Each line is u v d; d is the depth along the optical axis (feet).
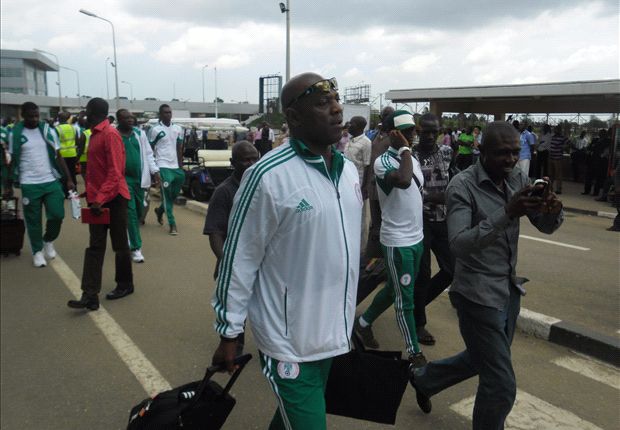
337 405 8.20
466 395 11.76
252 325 6.99
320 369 7.02
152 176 28.22
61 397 11.71
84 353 13.84
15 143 20.75
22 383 12.30
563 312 16.76
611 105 62.39
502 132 8.31
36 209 21.43
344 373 8.00
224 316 6.75
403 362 7.92
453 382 10.04
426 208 13.96
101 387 12.14
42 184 21.33
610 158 42.27
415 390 11.21
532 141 45.44
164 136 27.48
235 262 6.64
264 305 6.82
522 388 12.03
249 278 6.72
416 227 12.57
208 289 19.06
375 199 14.73
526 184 8.87
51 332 15.16
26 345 14.30
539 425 10.55
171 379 12.51
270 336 6.78
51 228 22.30
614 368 13.12
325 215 6.54
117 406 11.36
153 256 23.63
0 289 18.88
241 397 11.69
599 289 19.29
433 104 70.69
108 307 17.17
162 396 7.96
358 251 7.14
